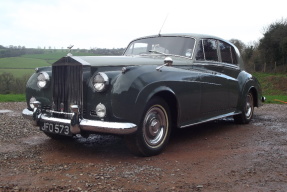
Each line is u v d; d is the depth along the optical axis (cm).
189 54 514
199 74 490
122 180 314
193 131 585
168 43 542
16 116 749
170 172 343
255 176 333
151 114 409
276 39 3831
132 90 375
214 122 689
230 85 582
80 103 391
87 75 393
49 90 439
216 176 332
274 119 744
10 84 2912
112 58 439
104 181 310
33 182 306
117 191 284
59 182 307
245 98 641
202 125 649
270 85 3195
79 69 391
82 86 388
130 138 389
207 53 544
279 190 295
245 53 4188
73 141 494
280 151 439
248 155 418
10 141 488
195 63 506
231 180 320
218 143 489
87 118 391
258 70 4072
